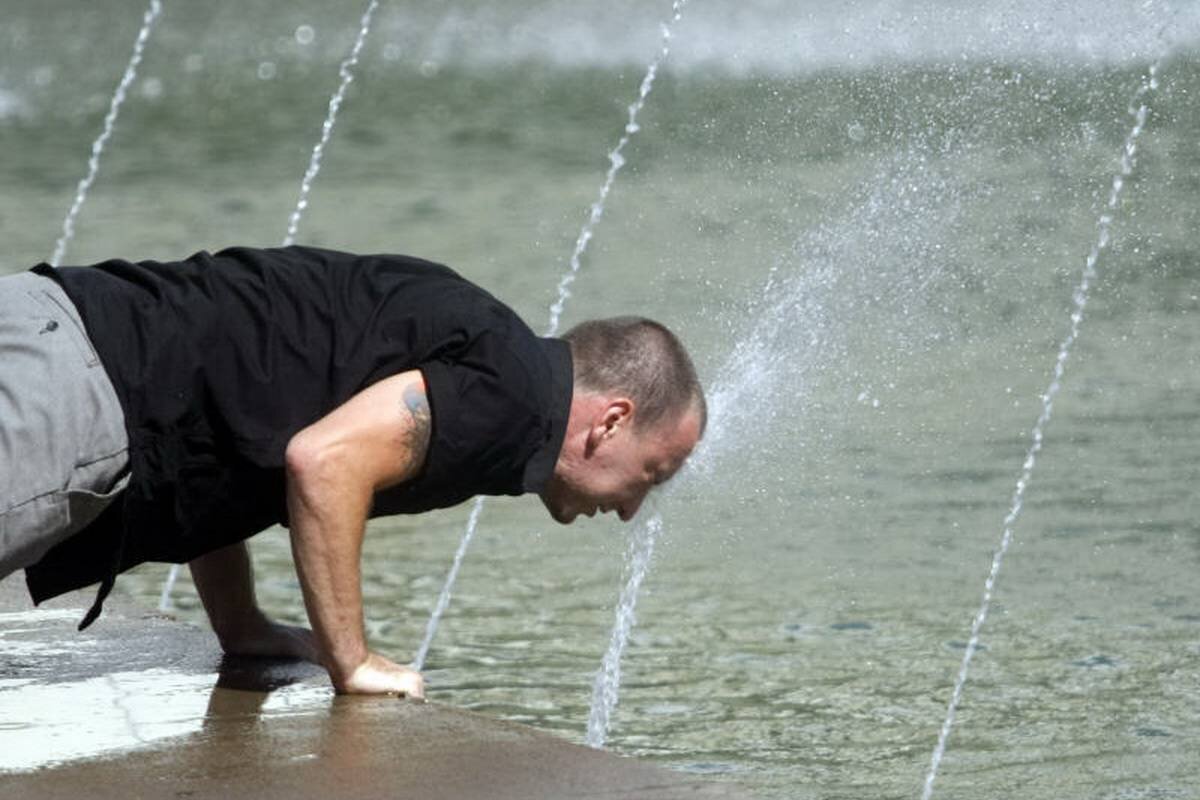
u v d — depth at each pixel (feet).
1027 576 67.36
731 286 119.55
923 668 57.52
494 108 251.80
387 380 41.50
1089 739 50.98
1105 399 94.79
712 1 301.02
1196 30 119.34
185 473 41.93
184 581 69.62
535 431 42.09
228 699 44.29
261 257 42.80
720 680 56.39
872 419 91.40
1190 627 61.21
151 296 42.09
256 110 261.44
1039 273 121.49
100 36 369.30
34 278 42.19
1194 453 84.17
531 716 53.11
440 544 74.43
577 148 207.92
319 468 40.73
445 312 42.04
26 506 40.52
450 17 360.69
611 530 75.77
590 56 305.32
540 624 62.80
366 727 41.57
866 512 76.48
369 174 195.72
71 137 237.04
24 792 37.52
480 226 157.58
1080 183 134.72
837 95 152.15
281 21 376.27
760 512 77.00
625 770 38.50
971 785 47.47
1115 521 74.02
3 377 40.65
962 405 93.50
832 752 49.98
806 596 65.67
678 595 66.08
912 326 108.88
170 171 201.98
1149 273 123.44
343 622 43.29
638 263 132.26
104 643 50.08
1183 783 47.52
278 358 41.73
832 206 130.82
